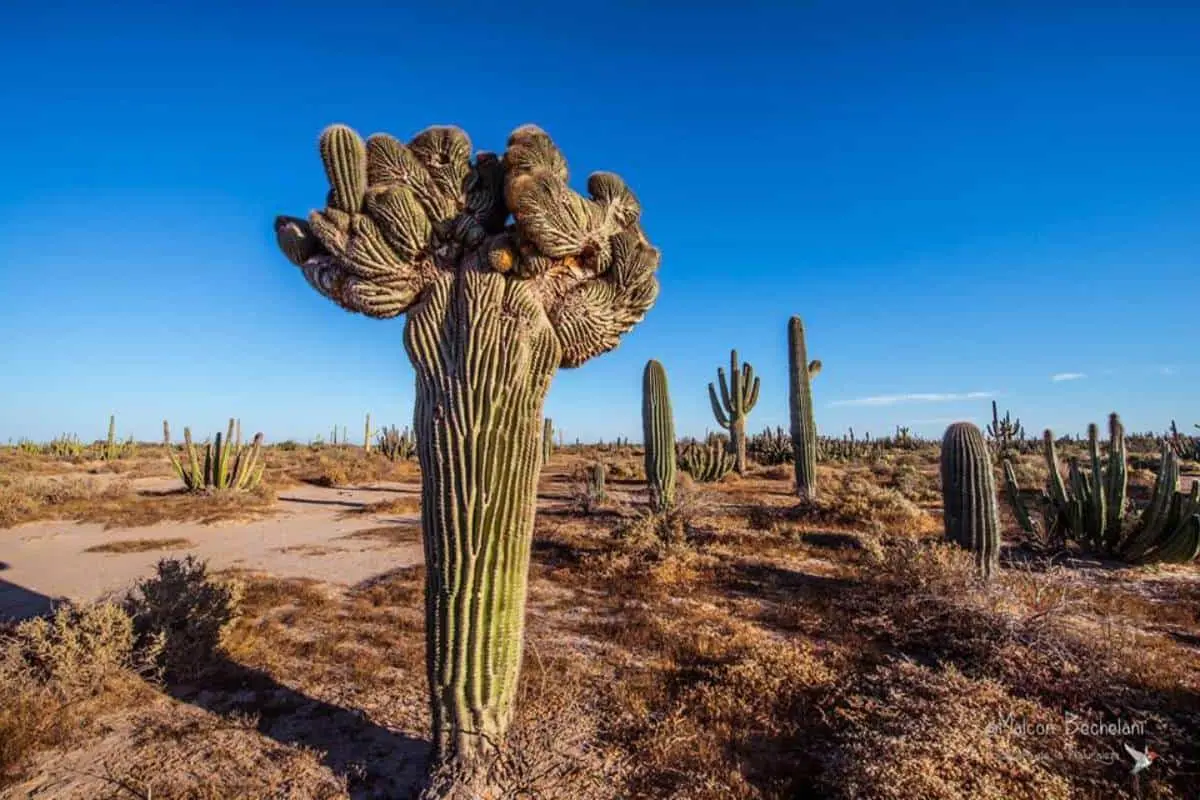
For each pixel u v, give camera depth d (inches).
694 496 477.1
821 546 390.6
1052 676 180.5
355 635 240.1
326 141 136.2
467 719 132.9
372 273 137.6
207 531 487.2
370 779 145.6
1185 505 332.5
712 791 136.0
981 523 293.7
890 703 164.1
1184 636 229.9
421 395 141.6
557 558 363.9
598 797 136.2
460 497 134.1
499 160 152.3
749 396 954.7
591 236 146.0
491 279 141.0
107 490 674.2
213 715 175.3
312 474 984.9
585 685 191.2
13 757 149.3
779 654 202.1
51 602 285.7
